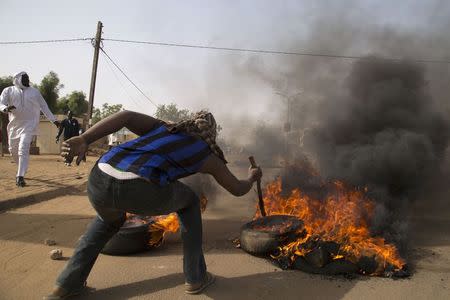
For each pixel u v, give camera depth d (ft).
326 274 11.41
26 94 24.00
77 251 9.61
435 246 14.21
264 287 10.55
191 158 9.12
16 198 20.07
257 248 12.64
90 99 64.75
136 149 8.93
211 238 15.12
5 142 60.90
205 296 9.97
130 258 12.61
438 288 10.64
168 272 11.47
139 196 8.57
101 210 9.25
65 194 24.06
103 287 10.40
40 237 14.71
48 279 10.82
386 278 11.29
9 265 11.80
